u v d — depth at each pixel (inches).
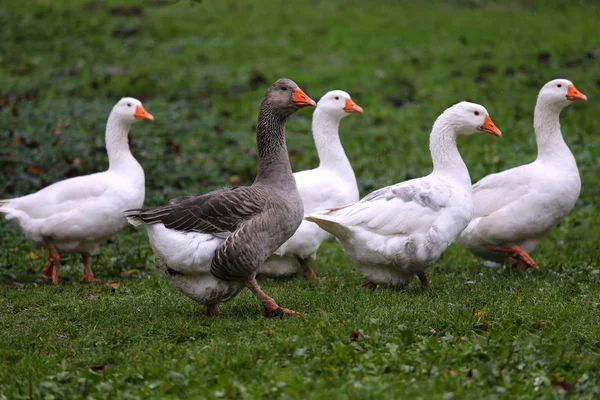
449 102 994.7
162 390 286.5
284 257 502.0
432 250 419.5
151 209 366.0
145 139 832.9
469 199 437.4
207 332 354.9
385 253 421.7
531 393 282.8
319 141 532.1
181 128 888.9
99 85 1067.9
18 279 498.0
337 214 426.3
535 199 492.7
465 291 423.8
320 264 562.9
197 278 374.9
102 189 493.7
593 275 471.2
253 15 1408.7
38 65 1157.1
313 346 321.1
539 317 365.1
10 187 657.0
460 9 1472.7
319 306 398.3
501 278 467.5
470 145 865.5
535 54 1166.3
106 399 283.9
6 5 1421.0
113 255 562.3
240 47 1229.7
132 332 357.4
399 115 963.3
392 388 280.5
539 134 510.9
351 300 401.7
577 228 666.8
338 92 528.4
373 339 328.5
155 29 1315.2
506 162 797.9
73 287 467.8
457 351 317.4
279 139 398.3
